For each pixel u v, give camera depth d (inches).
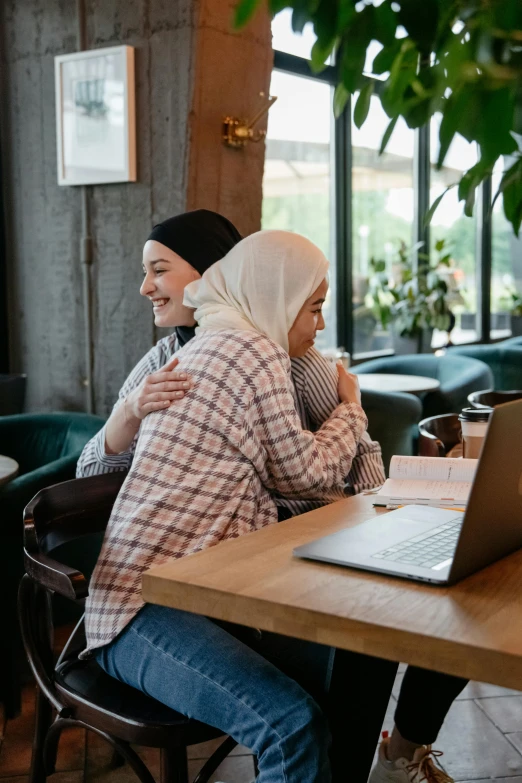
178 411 61.4
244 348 62.8
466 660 37.1
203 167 145.4
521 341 305.7
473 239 333.1
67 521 68.8
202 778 59.5
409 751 70.7
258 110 155.7
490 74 20.8
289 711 51.5
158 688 56.7
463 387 205.5
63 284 161.3
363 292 257.3
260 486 63.4
